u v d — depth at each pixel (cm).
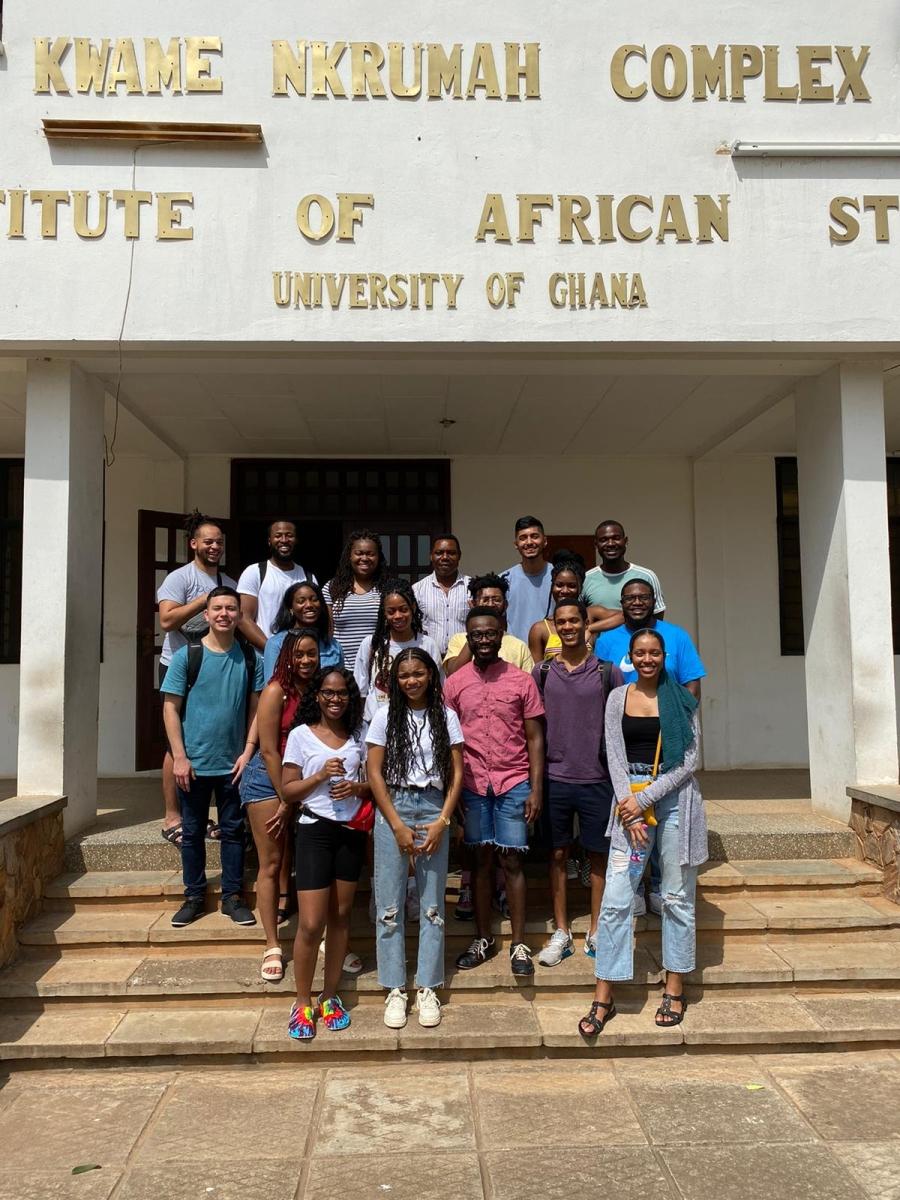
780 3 488
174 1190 283
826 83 488
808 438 550
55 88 466
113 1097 340
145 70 471
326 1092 342
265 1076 355
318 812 363
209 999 391
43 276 462
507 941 428
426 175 473
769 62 485
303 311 467
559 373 527
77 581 498
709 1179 287
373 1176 289
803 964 408
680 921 376
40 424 489
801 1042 368
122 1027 371
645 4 484
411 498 787
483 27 480
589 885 437
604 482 789
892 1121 321
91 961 412
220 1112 329
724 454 771
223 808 433
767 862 490
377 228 470
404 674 372
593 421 683
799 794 630
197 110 470
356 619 464
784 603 783
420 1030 366
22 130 464
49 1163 298
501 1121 321
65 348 473
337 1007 370
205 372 514
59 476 488
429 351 484
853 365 509
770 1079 351
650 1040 365
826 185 482
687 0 485
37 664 478
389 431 708
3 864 404
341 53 475
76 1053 358
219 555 488
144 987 388
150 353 483
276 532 492
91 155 465
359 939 420
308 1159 299
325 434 716
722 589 778
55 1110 331
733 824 515
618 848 378
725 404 641
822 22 489
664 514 788
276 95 471
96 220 464
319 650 410
